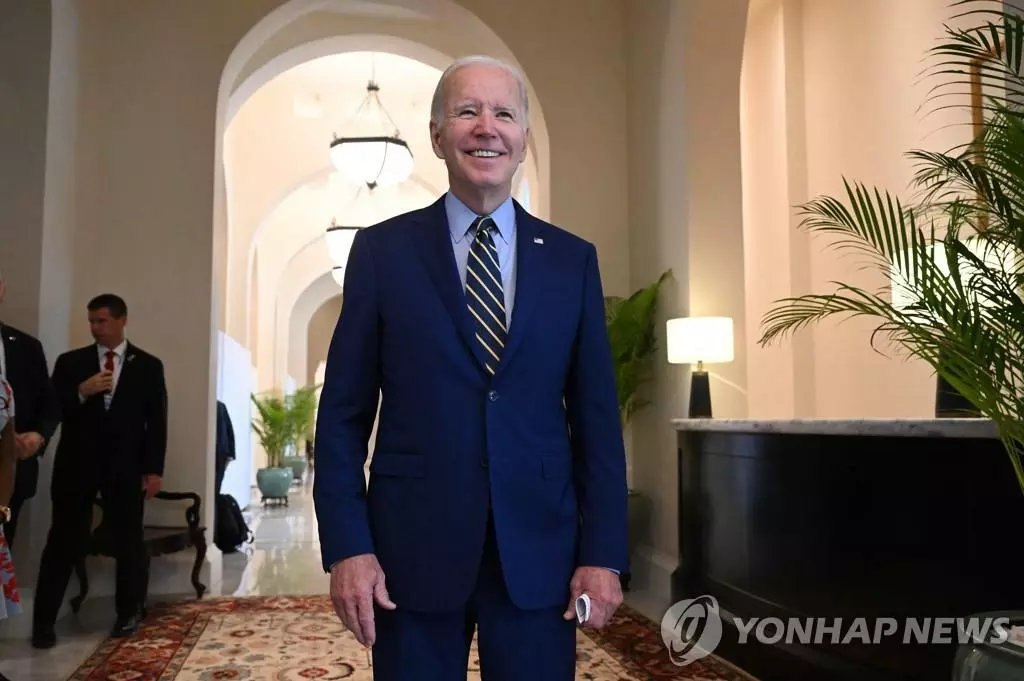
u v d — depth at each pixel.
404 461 1.46
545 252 1.58
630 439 6.41
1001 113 2.19
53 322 5.28
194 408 5.87
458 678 1.45
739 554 3.94
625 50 6.71
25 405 4.07
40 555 4.96
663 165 5.90
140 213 5.96
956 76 5.04
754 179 7.26
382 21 7.72
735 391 5.41
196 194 6.04
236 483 11.07
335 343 1.53
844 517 3.19
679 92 5.60
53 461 4.95
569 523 1.51
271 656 4.04
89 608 5.14
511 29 6.63
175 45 6.16
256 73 7.55
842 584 3.18
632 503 5.99
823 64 6.47
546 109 6.58
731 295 5.43
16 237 5.04
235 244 11.52
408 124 11.91
